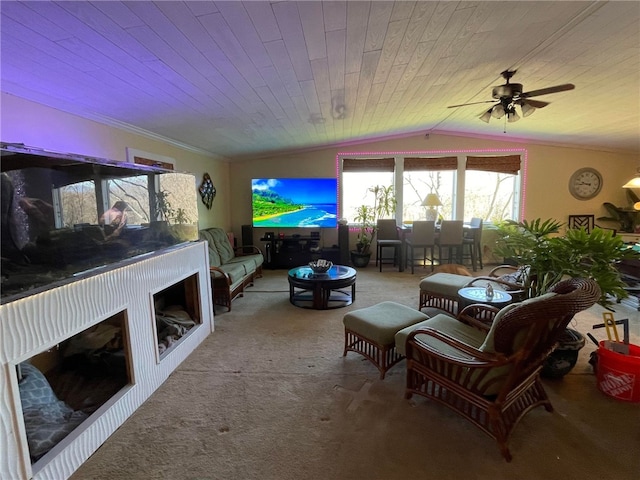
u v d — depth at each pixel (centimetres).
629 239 549
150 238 240
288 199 604
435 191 634
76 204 171
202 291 306
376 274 555
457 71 302
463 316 241
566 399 207
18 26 149
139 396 208
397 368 249
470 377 174
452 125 556
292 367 252
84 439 164
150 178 240
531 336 151
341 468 157
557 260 228
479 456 163
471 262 596
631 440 172
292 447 171
